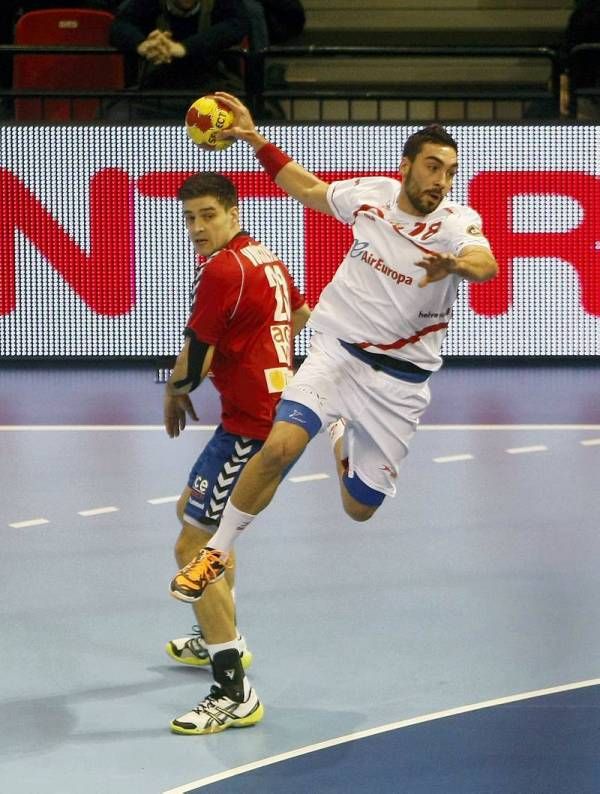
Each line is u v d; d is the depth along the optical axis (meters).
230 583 17.89
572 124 37.19
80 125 37.03
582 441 30.05
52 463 28.42
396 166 37.12
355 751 15.65
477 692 17.27
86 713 16.88
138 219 37.38
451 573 21.83
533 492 26.23
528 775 14.91
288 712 16.81
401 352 17.86
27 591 21.05
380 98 37.75
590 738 15.84
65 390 35.47
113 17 40.06
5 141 37.06
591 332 38.09
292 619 19.91
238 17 37.25
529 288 37.94
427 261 15.61
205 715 16.30
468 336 38.16
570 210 37.56
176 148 37.09
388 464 18.48
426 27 45.81
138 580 21.53
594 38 39.91
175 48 36.69
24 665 18.33
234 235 17.66
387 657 18.48
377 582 21.42
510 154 37.28
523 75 44.81
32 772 15.23
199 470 17.69
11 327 37.94
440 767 15.17
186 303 37.69
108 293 37.72
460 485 26.73
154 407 33.50
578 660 18.30
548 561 22.34
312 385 17.45
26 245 37.56
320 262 37.31
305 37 45.75
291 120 36.97
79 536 23.70
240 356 17.30
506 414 32.56
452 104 43.50
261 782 14.89
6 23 42.81
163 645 19.05
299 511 25.16
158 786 14.84
